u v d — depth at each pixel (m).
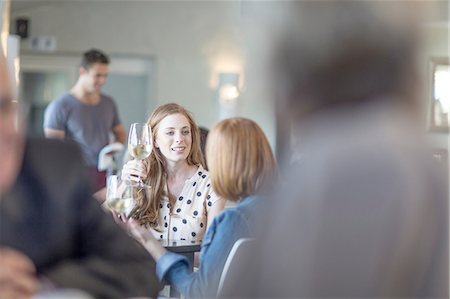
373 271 1.01
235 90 8.09
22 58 8.16
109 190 2.70
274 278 1.04
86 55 5.62
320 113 0.98
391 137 1.01
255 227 1.13
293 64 0.95
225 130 2.20
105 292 1.67
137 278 1.73
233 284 1.22
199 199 3.06
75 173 1.73
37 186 1.67
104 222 1.76
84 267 1.69
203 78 8.27
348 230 1.01
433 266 1.03
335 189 1.01
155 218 3.02
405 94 0.99
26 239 1.65
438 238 1.03
